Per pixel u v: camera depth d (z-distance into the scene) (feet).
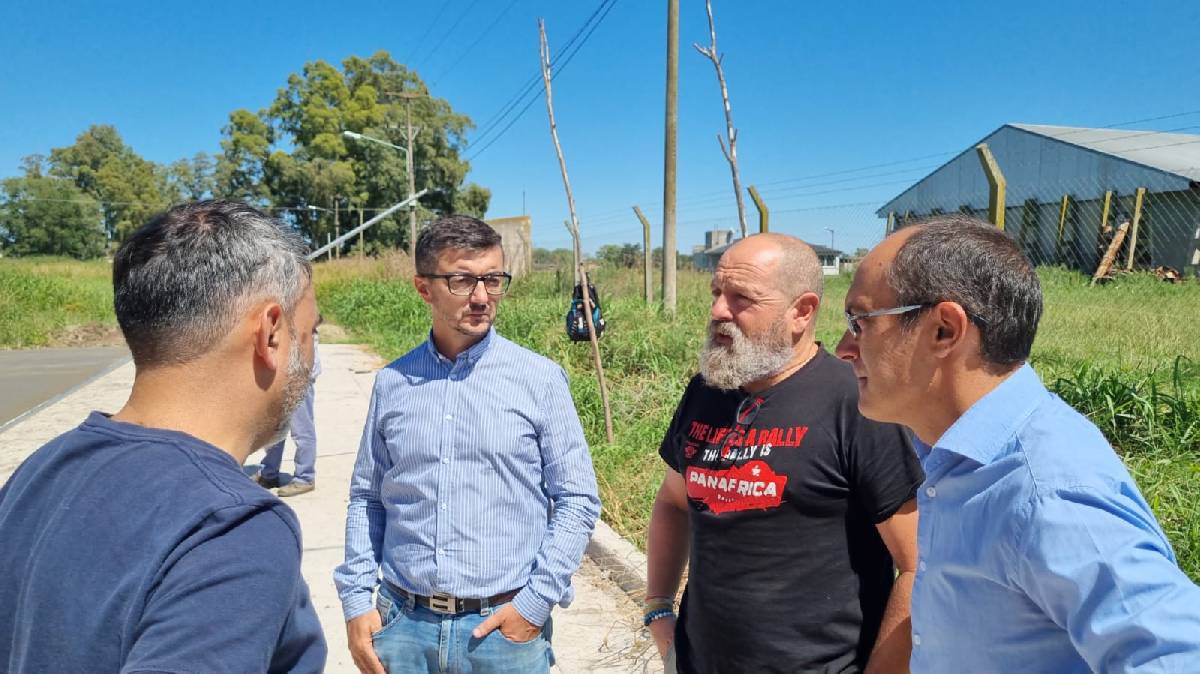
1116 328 26.20
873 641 6.14
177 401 3.81
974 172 84.69
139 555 3.34
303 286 4.14
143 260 3.74
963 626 4.14
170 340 3.73
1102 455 3.77
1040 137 77.20
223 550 3.35
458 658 7.20
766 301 6.37
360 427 25.79
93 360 47.75
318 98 173.78
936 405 4.39
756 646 6.16
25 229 218.38
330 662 11.55
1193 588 3.36
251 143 172.24
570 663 11.35
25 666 3.34
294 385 4.13
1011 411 4.04
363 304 63.57
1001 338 4.11
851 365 6.37
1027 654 3.85
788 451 6.13
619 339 27.63
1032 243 72.74
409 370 7.80
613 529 15.48
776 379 6.51
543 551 7.36
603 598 13.47
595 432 21.07
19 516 3.64
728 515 6.31
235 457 3.95
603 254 51.93
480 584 7.23
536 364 7.71
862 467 5.88
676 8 30.63
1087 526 3.51
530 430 7.50
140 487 3.49
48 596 3.36
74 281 78.07
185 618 3.17
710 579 6.43
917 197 94.32
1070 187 73.46
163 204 233.96
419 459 7.42
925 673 4.47
